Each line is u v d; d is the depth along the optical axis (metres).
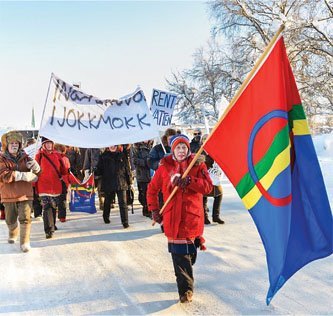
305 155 3.35
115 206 9.70
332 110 24.61
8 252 5.82
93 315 3.76
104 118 7.23
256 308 3.77
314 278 4.44
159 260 5.29
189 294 3.93
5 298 4.19
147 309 3.84
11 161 5.75
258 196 3.37
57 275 4.82
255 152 3.40
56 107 6.91
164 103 10.42
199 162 4.13
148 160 7.20
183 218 3.98
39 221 8.09
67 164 7.00
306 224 3.36
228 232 6.58
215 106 33.12
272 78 3.32
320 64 23.92
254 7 26.08
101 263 5.23
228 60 30.05
